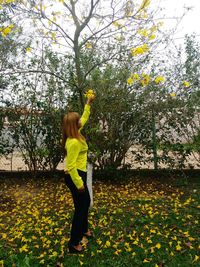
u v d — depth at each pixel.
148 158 7.61
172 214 5.18
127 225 4.82
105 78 6.77
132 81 6.21
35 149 7.79
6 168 8.45
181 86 7.11
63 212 5.46
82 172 3.95
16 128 7.69
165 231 4.54
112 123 7.19
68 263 3.74
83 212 3.99
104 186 7.11
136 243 4.13
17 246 4.24
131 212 5.37
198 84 7.20
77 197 3.95
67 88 7.11
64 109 7.43
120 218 5.09
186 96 7.20
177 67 7.10
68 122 3.87
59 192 6.73
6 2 4.93
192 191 6.58
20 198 6.46
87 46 5.75
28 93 7.50
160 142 7.49
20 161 8.62
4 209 5.84
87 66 5.90
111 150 7.39
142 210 5.47
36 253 4.01
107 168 7.38
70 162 3.74
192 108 7.29
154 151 7.52
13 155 8.05
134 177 7.70
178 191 6.62
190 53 7.17
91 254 3.92
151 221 4.93
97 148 6.68
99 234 4.50
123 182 7.42
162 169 7.63
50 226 4.80
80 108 6.86
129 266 3.65
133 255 3.85
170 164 7.55
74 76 6.79
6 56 6.04
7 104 7.54
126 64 6.38
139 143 7.52
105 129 7.20
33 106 7.55
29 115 7.64
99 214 5.21
